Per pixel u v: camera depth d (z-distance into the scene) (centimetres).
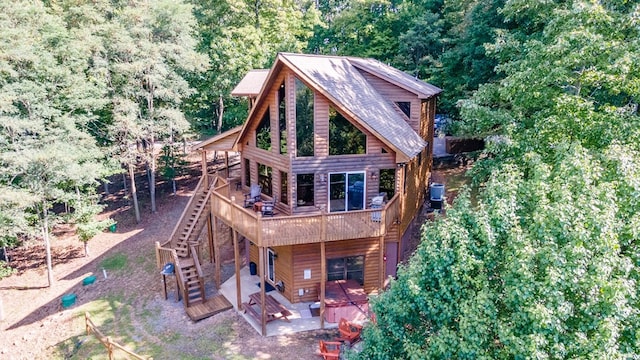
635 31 1279
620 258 792
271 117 1705
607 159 963
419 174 2175
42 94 2142
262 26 3366
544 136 1323
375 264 1750
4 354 1688
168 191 3250
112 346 1451
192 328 1591
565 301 757
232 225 1619
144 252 2409
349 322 1482
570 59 1255
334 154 1648
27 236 2445
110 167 2673
